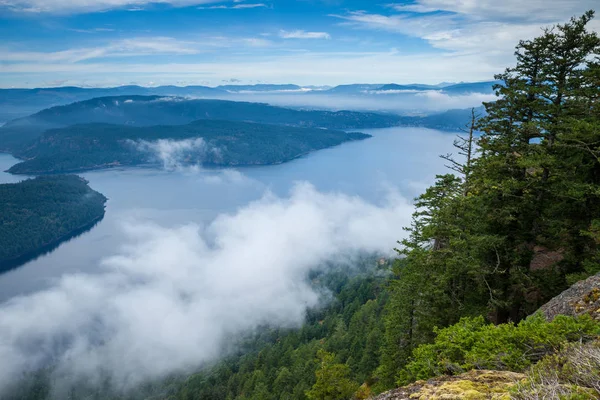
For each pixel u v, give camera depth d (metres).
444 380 5.96
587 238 16.72
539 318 7.54
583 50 15.63
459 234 15.98
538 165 15.23
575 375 4.57
